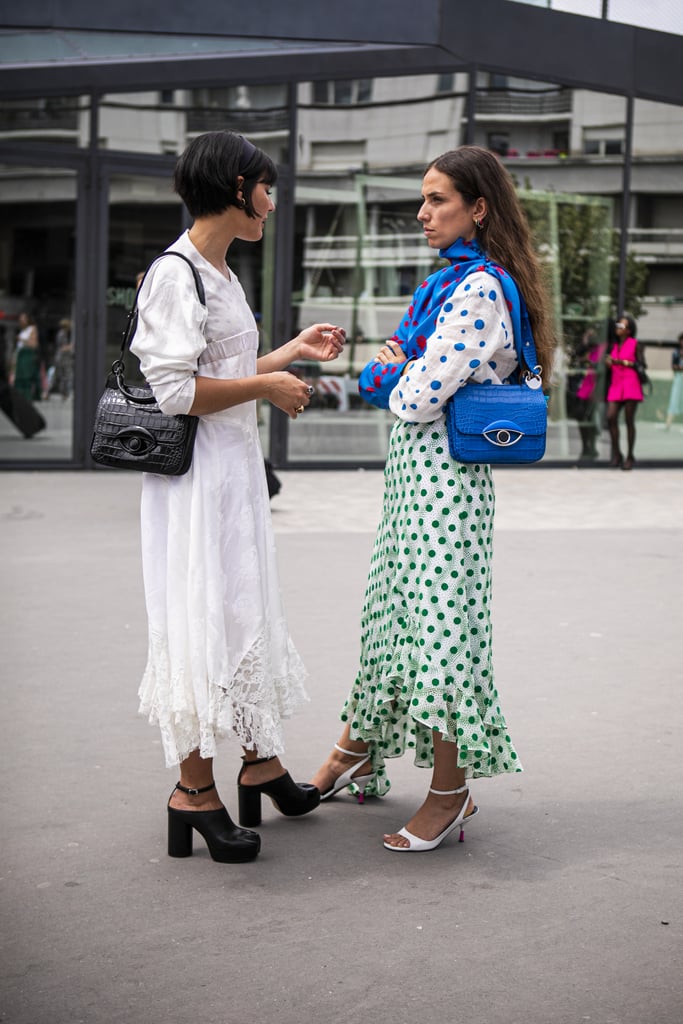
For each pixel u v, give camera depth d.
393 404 3.45
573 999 2.67
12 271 12.52
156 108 12.59
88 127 12.44
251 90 12.78
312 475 13.01
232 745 4.44
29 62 12.24
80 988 2.71
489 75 13.20
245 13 11.98
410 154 13.12
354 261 13.20
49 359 12.65
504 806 3.86
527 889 3.25
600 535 9.30
